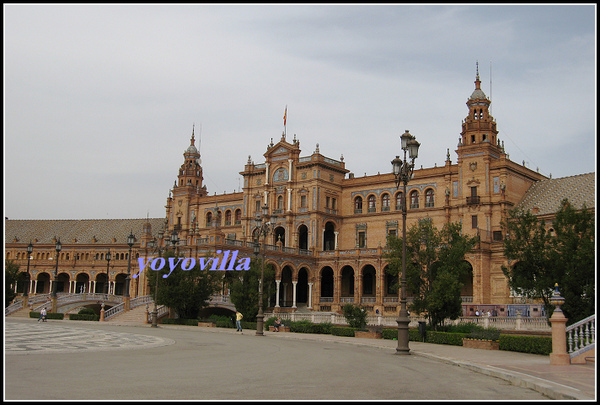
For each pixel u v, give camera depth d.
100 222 126.69
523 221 35.12
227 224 107.38
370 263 84.31
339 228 95.06
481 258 72.25
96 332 42.66
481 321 47.16
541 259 32.84
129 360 23.05
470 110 83.38
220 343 36.41
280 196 95.44
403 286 31.27
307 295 93.81
